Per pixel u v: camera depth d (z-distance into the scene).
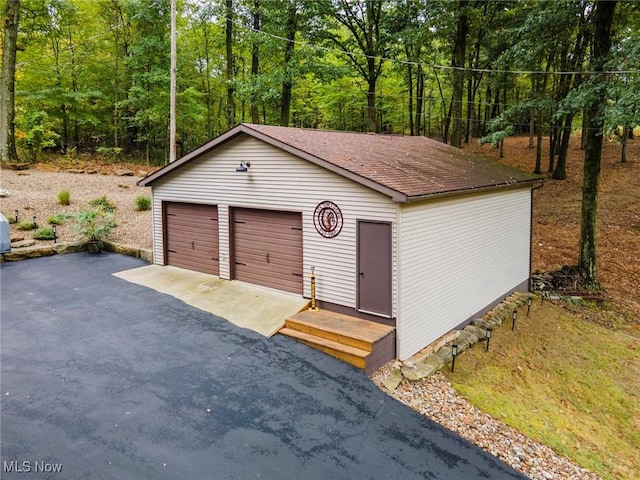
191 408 5.46
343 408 5.77
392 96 27.91
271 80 19.02
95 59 22.52
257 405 5.64
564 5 11.46
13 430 4.78
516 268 11.90
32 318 7.89
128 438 4.80
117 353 6.73
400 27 19.50
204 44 26.44
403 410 5.96
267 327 7.82
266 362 6.73
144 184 11.61
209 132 27.75
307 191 8.44
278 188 8.97
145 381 5.99
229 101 22.28
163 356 6.73
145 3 20.28
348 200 7.77
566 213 18.06
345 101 25.61
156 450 4.65
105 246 13.02
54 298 8.94
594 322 11.05
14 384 5.71
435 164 9.92
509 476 5.02
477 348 8.57
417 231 7.57
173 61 13.91
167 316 8.25
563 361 8.91
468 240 9.30
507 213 11.08
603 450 6.33
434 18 16.48
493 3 17.95
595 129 12.11
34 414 5.09
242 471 4.46
